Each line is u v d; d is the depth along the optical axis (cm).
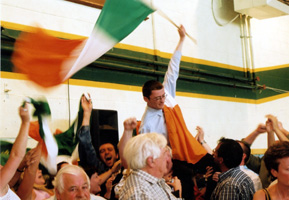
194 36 610
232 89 656
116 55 499
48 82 332
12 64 406
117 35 326
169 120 343
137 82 521
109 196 334
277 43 748
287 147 261
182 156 342
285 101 742
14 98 402
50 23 448
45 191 326
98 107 477
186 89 588
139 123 353
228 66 658
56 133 422
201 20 624
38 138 370
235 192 293
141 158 228
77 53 327
